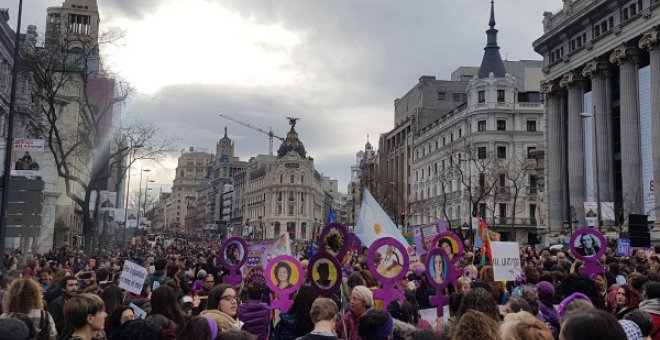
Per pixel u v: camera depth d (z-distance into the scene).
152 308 7.64
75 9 77.38
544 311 8.57
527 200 80.56
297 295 8.84
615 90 58.00
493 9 89.19
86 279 12.23
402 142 118.81
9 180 16.83
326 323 6.36
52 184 48.97
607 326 3.74
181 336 5.31
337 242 10.78
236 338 4.43
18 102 45.31
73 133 49.72
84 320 6.22
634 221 24.06
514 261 11.36
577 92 61.97
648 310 7.57
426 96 112.06
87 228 30.48
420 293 11.85
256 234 193.75
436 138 97.19
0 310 8.40
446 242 13.20
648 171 50.12
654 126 48.75
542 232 66.50
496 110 81.19
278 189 187.12
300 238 184.12
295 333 8.82
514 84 83.00
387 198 96.69
